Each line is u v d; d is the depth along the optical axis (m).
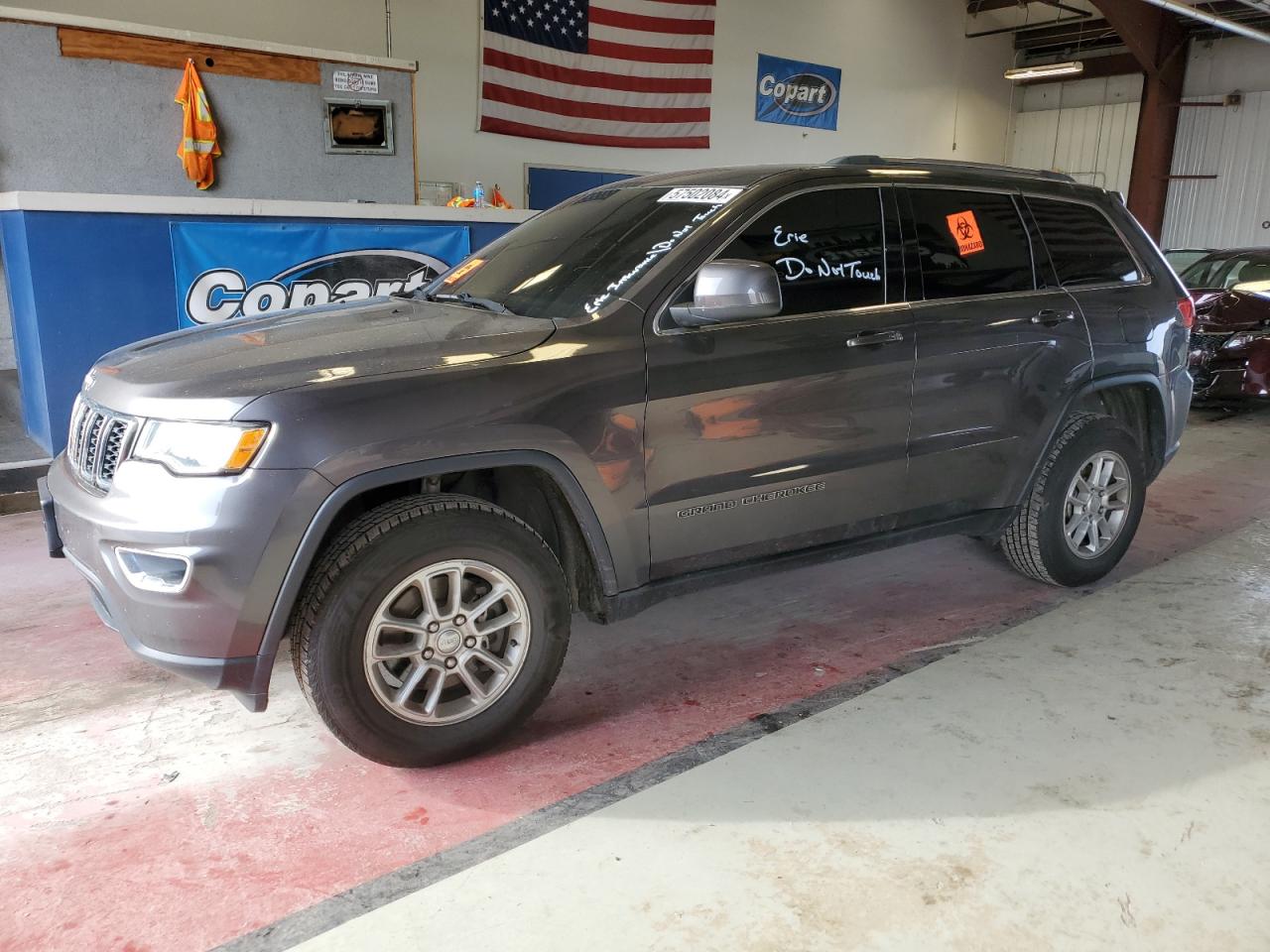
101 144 6.21
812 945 1.87
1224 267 8.63
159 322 5.66
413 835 2.25
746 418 2.77
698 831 2.24
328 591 2.24
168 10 9.31
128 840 2.23
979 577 4.07
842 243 3.03
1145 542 4.52
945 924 1.93
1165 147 17.62
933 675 3.06
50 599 3.75
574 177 12.56
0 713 2.83
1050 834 2.22
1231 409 8.41
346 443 2.18
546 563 2.53
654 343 2.60
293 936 1.90
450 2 10.99
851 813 2.30
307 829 2.27
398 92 7.26
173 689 2.99
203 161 6.51
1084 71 18.61
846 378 2.94
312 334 2.58
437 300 3.13
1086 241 3.71
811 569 4.19
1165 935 1.90
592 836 2.22
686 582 2.82
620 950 1.86
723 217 2.81
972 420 3.29
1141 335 3.76
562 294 2.80
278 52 6.69
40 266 5.16
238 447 2.12
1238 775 2.47
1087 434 3.62
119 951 1.87
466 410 2.31
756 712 2.87
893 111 16.94
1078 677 3.04
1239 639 3.35
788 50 14.77
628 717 2.84
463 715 2.49
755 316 2.56
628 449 2.57
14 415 6.53
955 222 3.31
